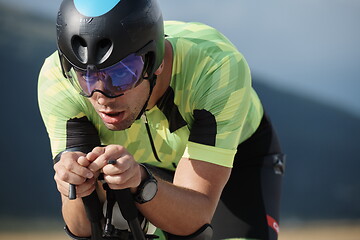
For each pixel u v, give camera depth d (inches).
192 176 272.7
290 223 1149.1
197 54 279.9
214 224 338.0
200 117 275.3
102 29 234.2
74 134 278.4
